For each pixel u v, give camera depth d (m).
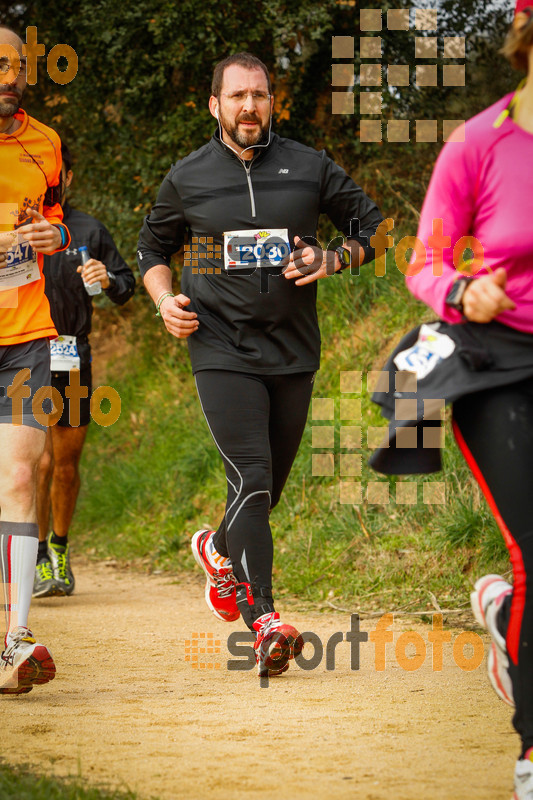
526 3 4.17
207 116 16.98
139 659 7.60
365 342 14.67
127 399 19.16
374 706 5.85
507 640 4.01
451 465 11.69
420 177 16.67
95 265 9.52
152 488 16.27
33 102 18.89
